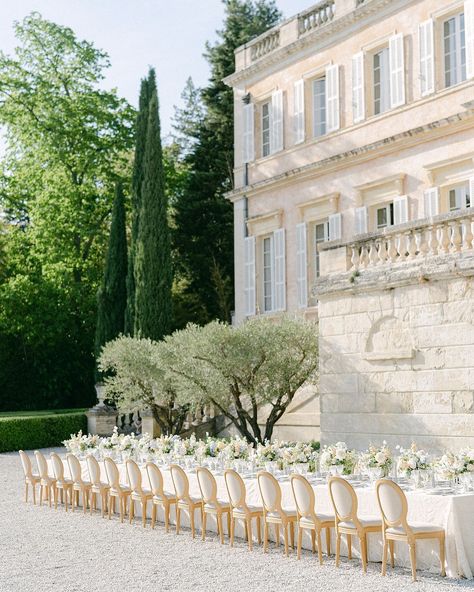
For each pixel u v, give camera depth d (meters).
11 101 33.91
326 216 22.25
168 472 12.41
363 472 10.45
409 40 20.16
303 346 17.78
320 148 22.77
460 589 7.80
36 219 33.66
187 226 36.91
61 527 12.37
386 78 21.17
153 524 12.04
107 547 10.59
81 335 35.06
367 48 21.38
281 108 24.09
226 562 9.44
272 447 11.83
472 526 8.56
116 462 14.14
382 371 14.53
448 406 13.30
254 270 24.53
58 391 35.12
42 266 33.91
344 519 9.05
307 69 23.31
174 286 37.50
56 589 8.23
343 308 15.41
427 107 19.62
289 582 8.29
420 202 19.52
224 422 22.55
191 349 17.83
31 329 33.19
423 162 19.45
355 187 21.28
